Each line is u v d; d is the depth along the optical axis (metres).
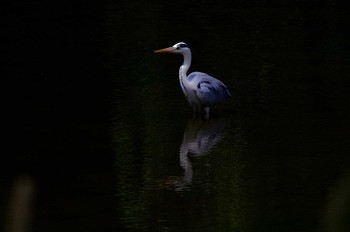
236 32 23.62
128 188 13.08
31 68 20.19
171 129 16.11
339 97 17.91
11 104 17.56
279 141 15.30
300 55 21.31
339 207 12.17
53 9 25.97
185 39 22.86
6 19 24.77
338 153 14.53
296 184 13.15
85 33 23.44
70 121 16.50
